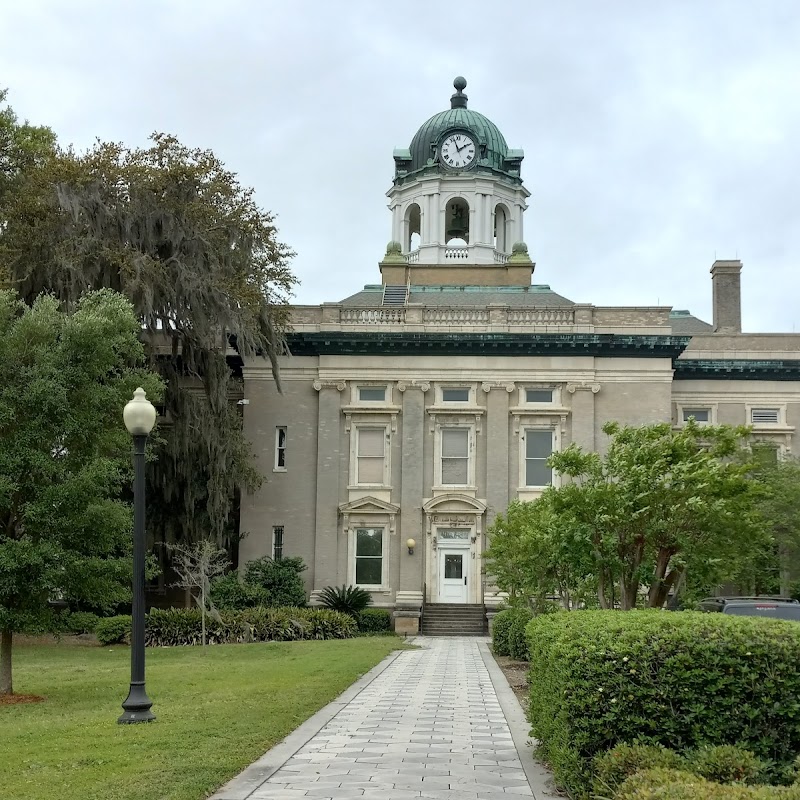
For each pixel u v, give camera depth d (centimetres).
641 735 984
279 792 1094
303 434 4722
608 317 4725
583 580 2417
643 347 4672
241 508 4675
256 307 4022
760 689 973
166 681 2292
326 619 3956
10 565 2061
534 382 4703
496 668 2628
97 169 3747
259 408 4741
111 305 2305
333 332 4694
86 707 1909
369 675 2416
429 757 1311
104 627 3659
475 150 6016
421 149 6175
